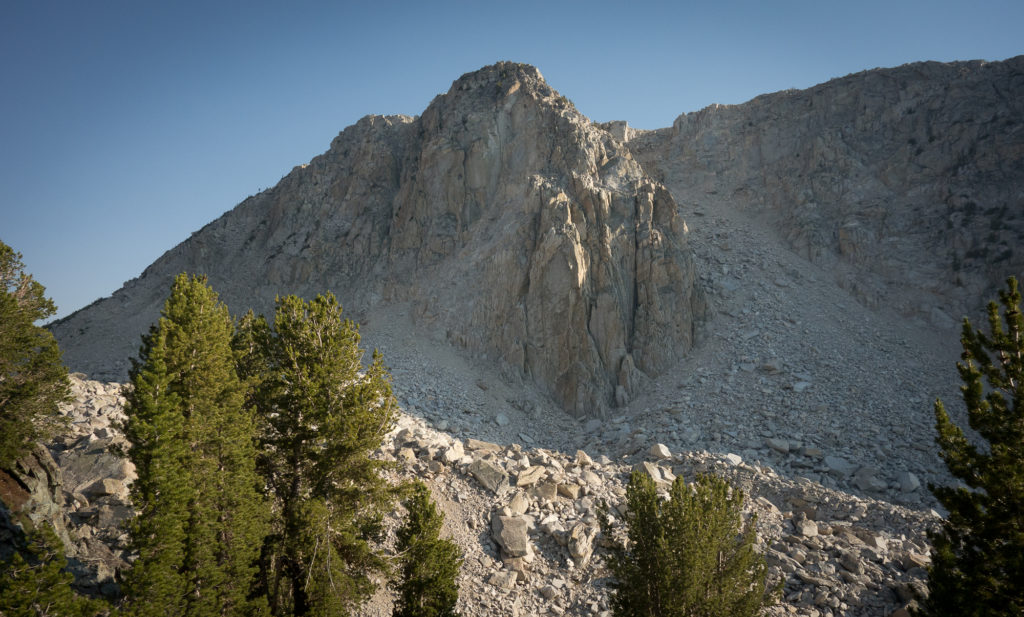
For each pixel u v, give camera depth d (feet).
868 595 86.58
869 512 110.32
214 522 74.69
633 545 71.31
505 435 161.38
